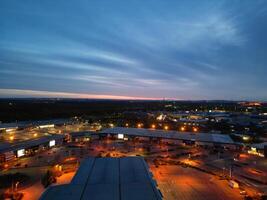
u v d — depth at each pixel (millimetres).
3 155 43562
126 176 21094
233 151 55219
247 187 32656
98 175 21234
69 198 16312
